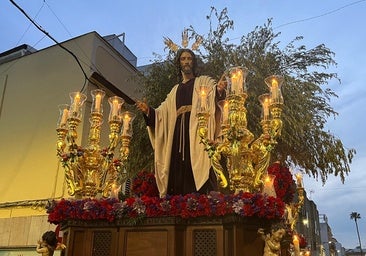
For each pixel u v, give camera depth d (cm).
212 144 558
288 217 720
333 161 1140
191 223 502
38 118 1388
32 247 1195
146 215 519
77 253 551
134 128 1230
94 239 555
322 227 6034
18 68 1523
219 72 1116
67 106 671
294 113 1080
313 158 1152
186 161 641
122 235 534
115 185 691
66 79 1394
